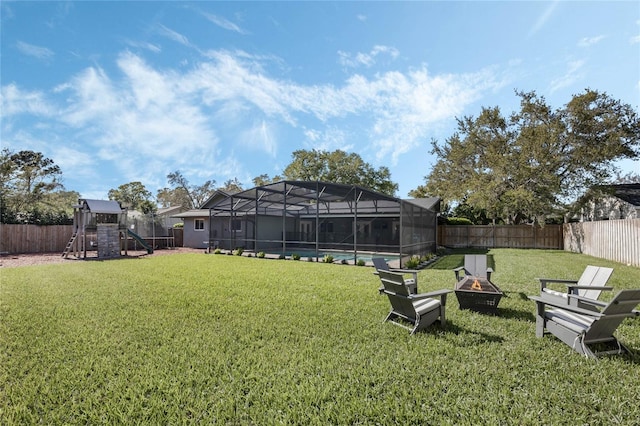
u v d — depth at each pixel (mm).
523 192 18969
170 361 3338
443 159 26328
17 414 2438
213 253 17703
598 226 14477
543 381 2906
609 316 3258
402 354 3494
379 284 7727
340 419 2373
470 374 3020
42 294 6480
